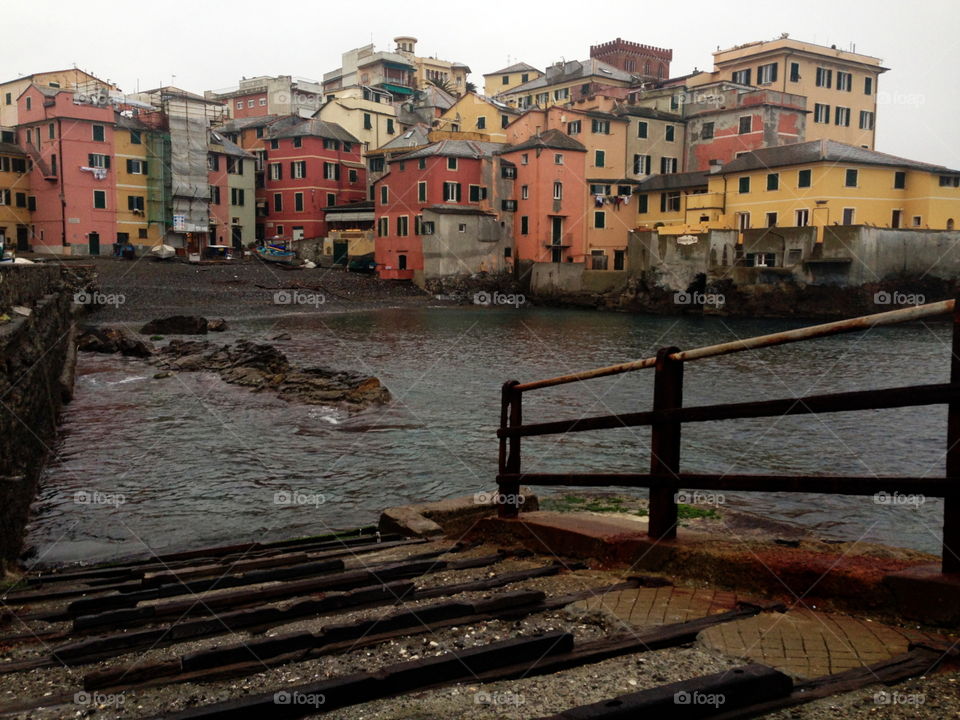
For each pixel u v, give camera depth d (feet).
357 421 67.41
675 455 17.03
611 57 343.67
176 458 53.72
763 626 12.59
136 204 239.50
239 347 105.09
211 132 273.13
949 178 191.83
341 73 386.73
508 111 292.40
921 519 38.42
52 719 10.40
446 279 241.35
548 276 243.60
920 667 10.48
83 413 69.15
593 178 248.32
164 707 10.59
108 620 15.83
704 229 214.28
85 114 224.53
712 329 169.68
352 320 176.65
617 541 18.33
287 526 39.47
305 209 280.10
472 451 56.90
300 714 9.86
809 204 192.34
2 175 228.84
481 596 15.78
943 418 70.49
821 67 261.85
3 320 45.55
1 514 31.24
